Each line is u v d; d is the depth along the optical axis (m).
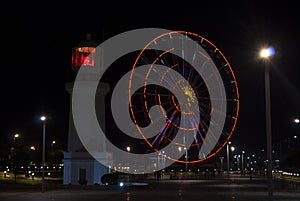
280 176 113.25
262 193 43.31
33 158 108.56
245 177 101.56
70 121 61.41
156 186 58.84
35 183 59.03
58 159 105.69
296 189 51.25
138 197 38.47
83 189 51.59
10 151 86.81
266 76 30.55
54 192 45.94
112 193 44.41
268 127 30.23
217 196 39.09
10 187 53.22
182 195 40.97
